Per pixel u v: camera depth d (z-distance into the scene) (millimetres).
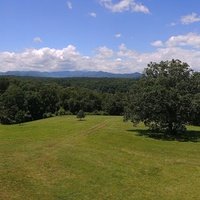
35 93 128875
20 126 81062
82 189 28578
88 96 145000
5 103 119625
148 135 62469
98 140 55688
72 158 40531
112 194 27781
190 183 32188
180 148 51656
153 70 66500
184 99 60250
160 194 28500
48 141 53656
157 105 60469
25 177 31250
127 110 65312
